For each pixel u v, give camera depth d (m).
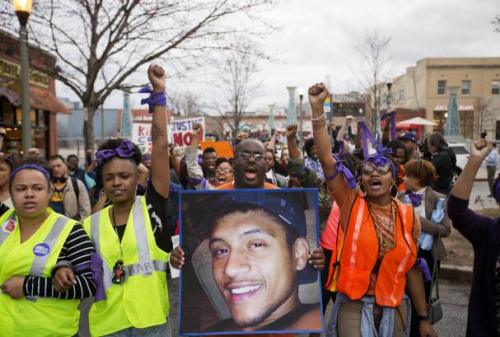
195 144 7.14
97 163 3.16
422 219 4.43
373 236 3.21
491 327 2.96
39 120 18.42
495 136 48.31
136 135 9.78
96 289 2.92
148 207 3.08
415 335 3.74
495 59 47.97
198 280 3.13
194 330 3.09
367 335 3.17
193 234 3.18
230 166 6.73
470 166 3.06
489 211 12.18
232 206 3.23
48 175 2.95
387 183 3.28
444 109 48.56
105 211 3.15
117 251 2.98
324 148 3.34
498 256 2.95
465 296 6.64
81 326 5.57
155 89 3.09
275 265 3.18
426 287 4.25
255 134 28.53
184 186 7.32
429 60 48.50
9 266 2.84
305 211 3.24
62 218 2.98
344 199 3.39
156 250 3.02
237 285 3.14
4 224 2.98
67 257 2.90
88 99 11.88
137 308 2.91
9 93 13.68
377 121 27.91
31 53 13.29
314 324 3.12
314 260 3.17
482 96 48.44
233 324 3.11
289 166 5.13
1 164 4.54
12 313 2.83
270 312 3.13
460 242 8.92
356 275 3.21
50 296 2.83
